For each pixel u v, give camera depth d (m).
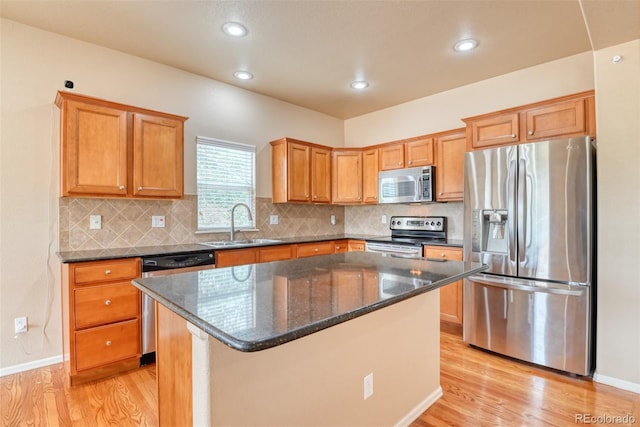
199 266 2.81
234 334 0.83
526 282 2.54
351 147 4.57
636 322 2.16
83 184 2.47
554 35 2.69
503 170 2.65
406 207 4.30
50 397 2.09
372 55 3.03
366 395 1.61
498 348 2.69
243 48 2.89
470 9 2.34
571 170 2.35
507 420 1.88
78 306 2.24
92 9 2.33
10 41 2.46
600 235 2.27
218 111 3.60
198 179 3.46
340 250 4.14
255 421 1.17
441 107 3.95
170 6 2.30
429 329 2.05
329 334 1.43
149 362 2.59
